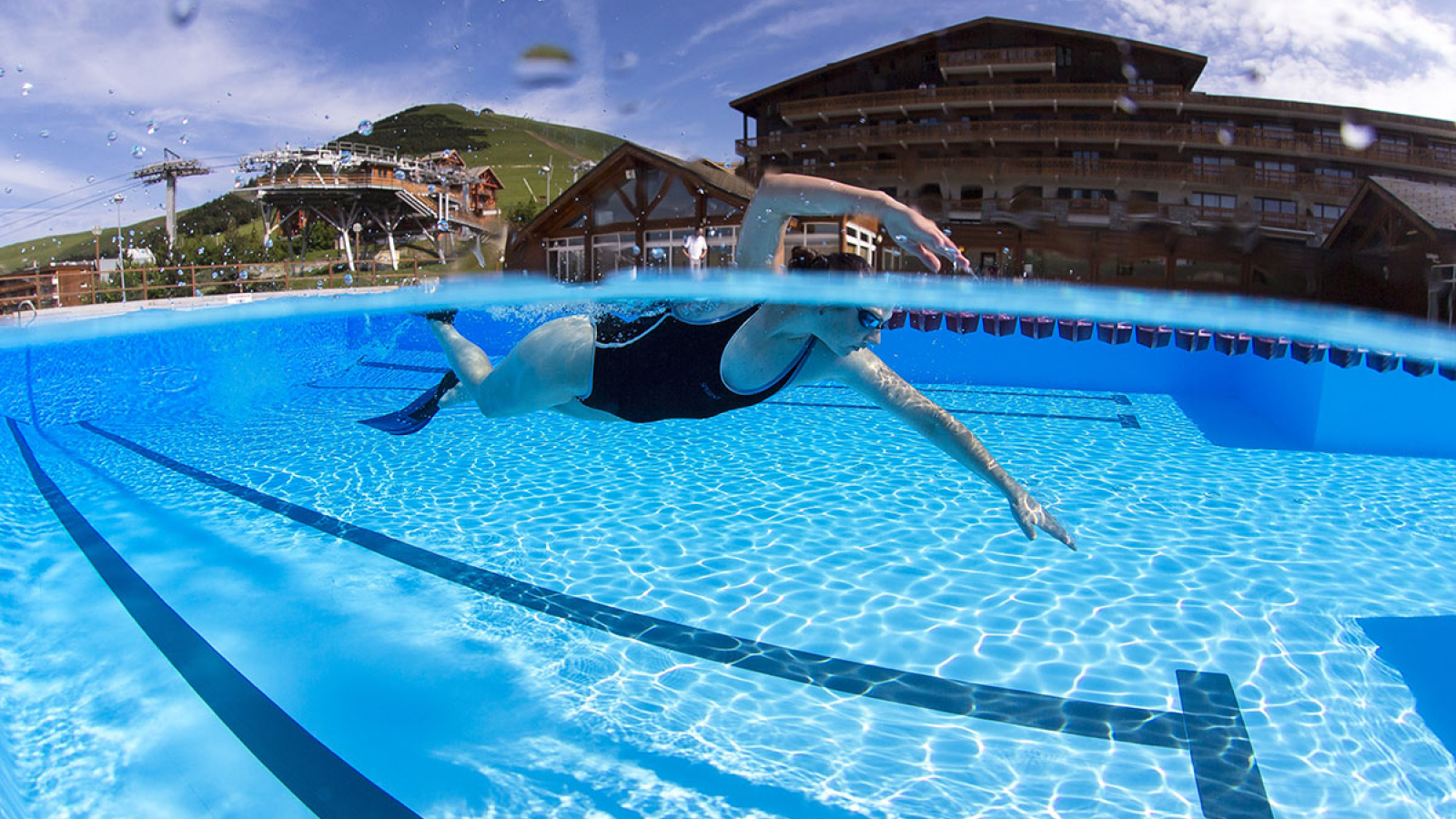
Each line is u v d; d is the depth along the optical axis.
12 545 4.29
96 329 6.26
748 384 2.28
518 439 7.17
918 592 3.56
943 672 2.81
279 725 2.47
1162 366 9.13
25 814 1.95
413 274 5.62
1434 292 2.81
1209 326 4.75
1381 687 2.69
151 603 3.47
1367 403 6.43
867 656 2.94
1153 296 2.98
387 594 3.57
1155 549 4.15
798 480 5.63
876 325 2.03
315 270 9.16
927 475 5.77
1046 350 9.39
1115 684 2.72
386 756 2.32
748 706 2.60
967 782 2.19
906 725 2.47
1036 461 6.13
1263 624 3.21
